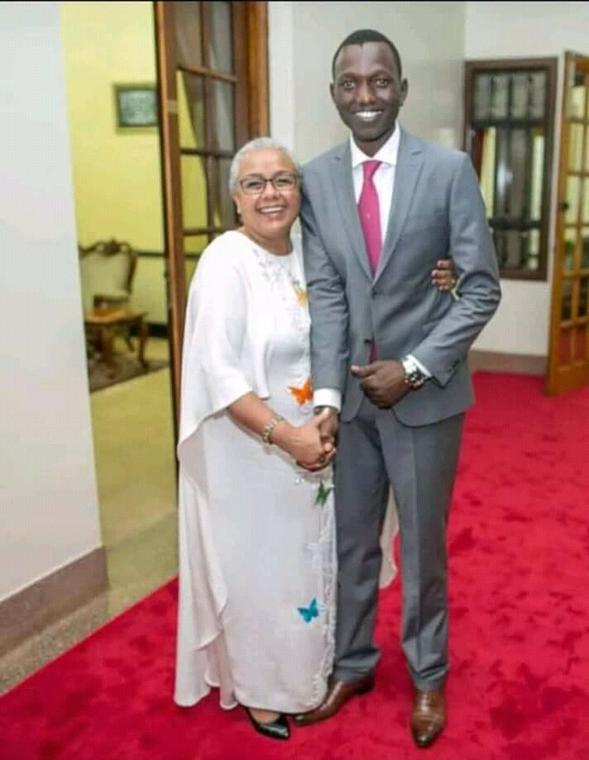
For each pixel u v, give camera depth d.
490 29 3.41
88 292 6.27
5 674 2.28
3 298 2.31
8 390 2.35
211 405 1.75
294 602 1.88
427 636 1.90
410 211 1.65
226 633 1.93
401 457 1.79
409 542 1.84
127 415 4.78
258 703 1.94
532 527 2.29
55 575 2.55
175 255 3.12
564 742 1.83
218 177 3.42
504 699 1.97
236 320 1.73
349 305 1.76
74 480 2.60
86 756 1.87
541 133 3.29
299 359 1.80
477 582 2.29
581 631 2.13
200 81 3.27
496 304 1.69
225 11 3.35
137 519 3.33
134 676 2.18
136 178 6.55
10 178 2.29
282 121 3.51
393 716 1.98
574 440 2.16
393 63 1.63
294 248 1.85
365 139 1.67
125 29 6.29
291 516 1.84
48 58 2.36
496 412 2.36
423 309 1.72
